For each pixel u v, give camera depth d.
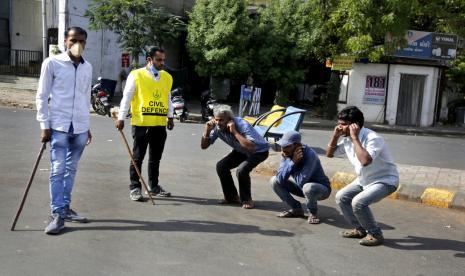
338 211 6.54
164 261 4.40
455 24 17.55
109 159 8.99
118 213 5.74
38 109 4.95
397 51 21.02
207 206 6.35
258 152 6.28
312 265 4.55
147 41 18.92
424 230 5.93
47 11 23.02
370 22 17.47
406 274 4.48
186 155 10.09
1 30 23.64
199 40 19.89
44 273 3.99
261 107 23.92
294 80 20.64
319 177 5.96
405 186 7.54
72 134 5.16
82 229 5.10
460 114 23.08
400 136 17.67
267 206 6.56
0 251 4.38
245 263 4.48
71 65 5.11
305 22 20.12
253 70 20.55
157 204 6.25
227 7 19.47
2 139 10.20
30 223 5.17
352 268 4.54
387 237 5.56
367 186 5.21
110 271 4.11
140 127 6.33
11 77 21.52
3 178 6.97
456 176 8.70
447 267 4.72
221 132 6.36
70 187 5.31
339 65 20.12
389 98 21.66
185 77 25.12
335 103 21.38
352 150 5.23
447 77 23.48
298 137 5.77
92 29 19.08
